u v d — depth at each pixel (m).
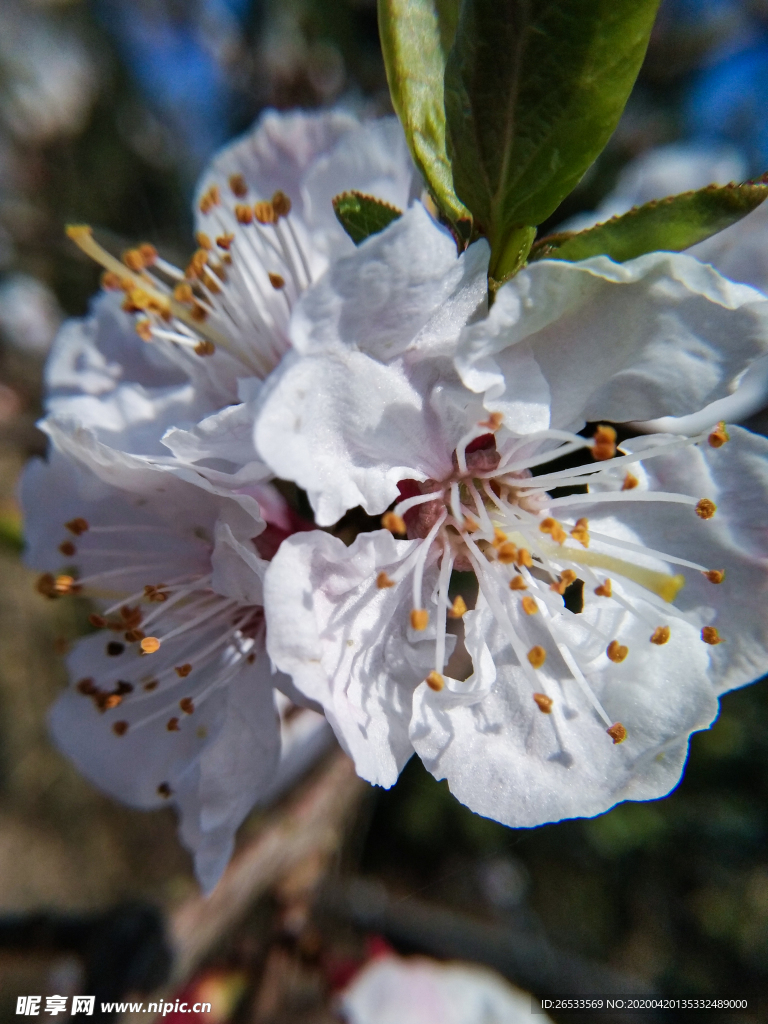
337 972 0.08
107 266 0.05
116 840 0.15
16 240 0.12
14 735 0.16
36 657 0.14
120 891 0.15
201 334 0.05
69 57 0.14
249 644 0.05
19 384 0.11
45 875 0.15
